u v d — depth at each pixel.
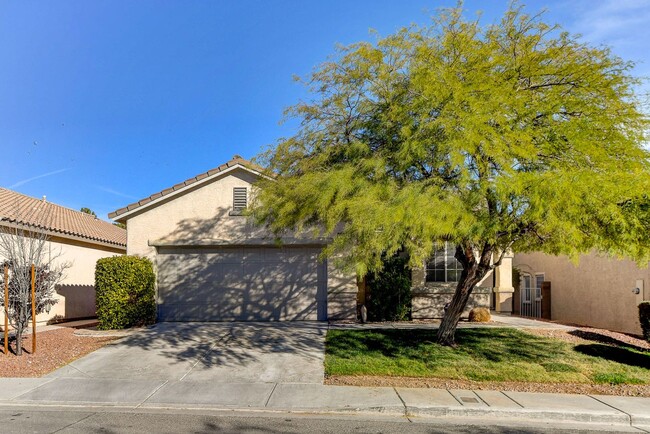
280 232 11.69
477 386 8.45
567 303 17.12
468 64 8.81
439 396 7.81
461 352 10.25
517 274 20.58
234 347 10.90
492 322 14.19
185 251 14.62
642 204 7.54
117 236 21.33
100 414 7.12
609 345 11.27
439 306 14.91
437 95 8.23
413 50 9.20
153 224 14.45
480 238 8.32
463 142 7.53
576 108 8.41
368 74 9.16
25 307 10.65
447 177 8.58
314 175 8.95
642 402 7.66
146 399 7.80
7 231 13.93
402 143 8.54
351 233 8.20
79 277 17.61
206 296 14.49
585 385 8.58
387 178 8.55
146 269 13.61
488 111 7.89
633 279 13.74
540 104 8.34
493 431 6.50
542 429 6.65
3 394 8.03
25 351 10.71
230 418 6.95
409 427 6.62
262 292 14.51
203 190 14.52
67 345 11.24
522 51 8.95
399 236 7.81
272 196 9.73
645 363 9.76
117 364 9.69
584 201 7.24
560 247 9.80
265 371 9.22
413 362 9.53
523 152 7.52
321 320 14.34
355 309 14.20
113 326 12.96
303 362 9.75
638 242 7.93
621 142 8.09
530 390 8.25
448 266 15.26
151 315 13.78
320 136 9.56
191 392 8.11
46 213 17.98
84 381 8.70
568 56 8.77
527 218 7.79
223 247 14.60
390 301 14.41
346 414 7.27
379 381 8.68
